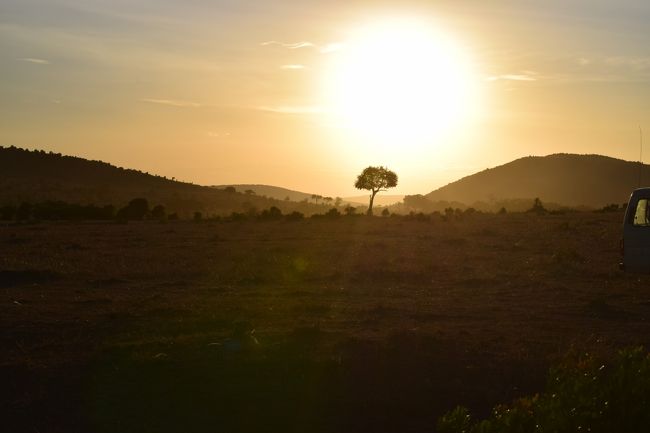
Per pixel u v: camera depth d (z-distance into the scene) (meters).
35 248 33.66
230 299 19.00
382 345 13.16
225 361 12.25
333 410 10.80
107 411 10.65
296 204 140.38
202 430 10.22
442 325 15.46
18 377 11.83
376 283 22.20
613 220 52.91
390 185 97.56
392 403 10.90
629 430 6.56
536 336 14.45
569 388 6.86
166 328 15.01
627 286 20.75
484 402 11.05
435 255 30.08
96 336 14.42
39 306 17.75
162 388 11.34
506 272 24.23
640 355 7.20
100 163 142.25
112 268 25.73
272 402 10.97
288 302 18.48
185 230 48.25
